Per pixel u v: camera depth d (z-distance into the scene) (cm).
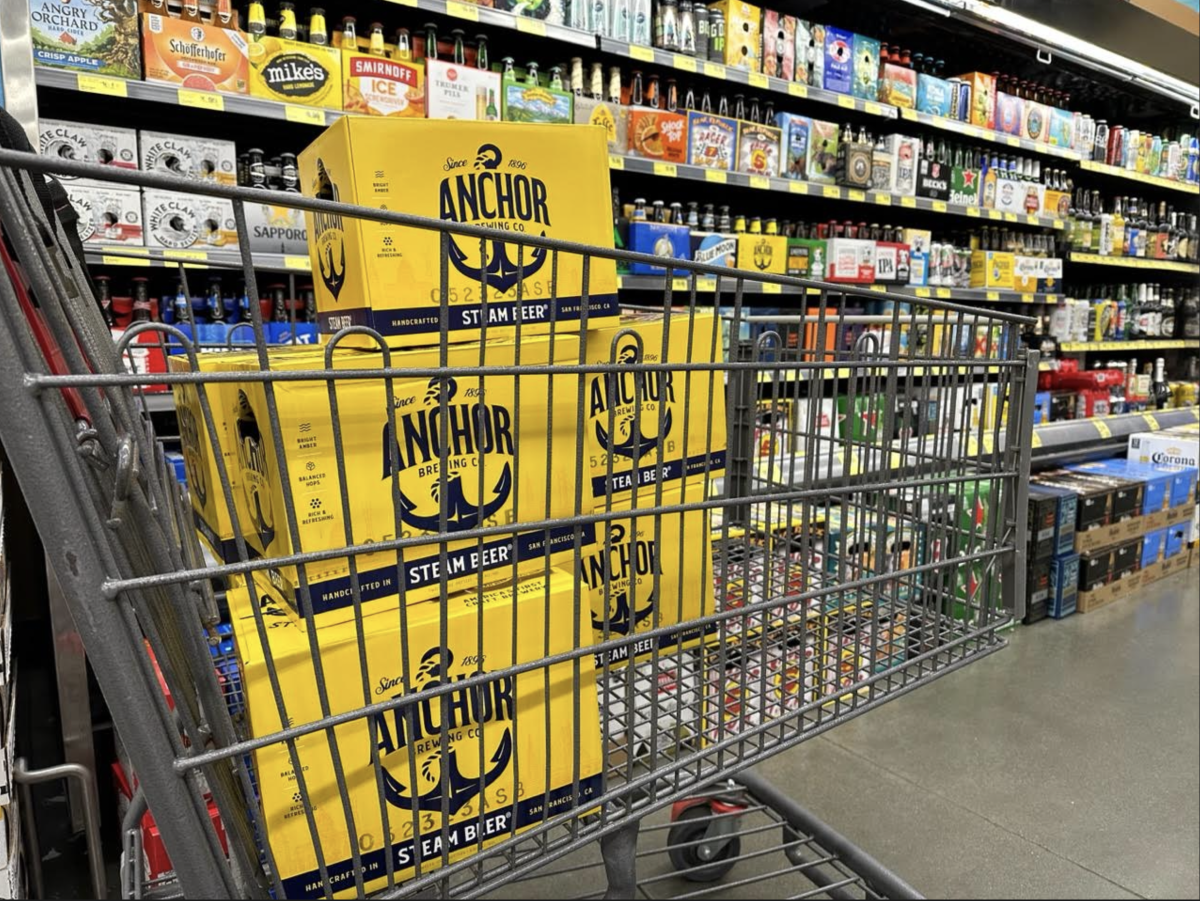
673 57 259
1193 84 485
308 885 76
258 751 72
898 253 333
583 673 91
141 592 63
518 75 259
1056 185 426
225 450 89
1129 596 327
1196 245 501
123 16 177
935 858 161
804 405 294
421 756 81
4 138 67
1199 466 367
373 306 79
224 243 201
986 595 126
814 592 104
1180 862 160
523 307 88
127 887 94
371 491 78
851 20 338
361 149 79
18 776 117
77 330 68
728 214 310
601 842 96
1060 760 197
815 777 189
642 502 100
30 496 54
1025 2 366
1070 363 413
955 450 258
